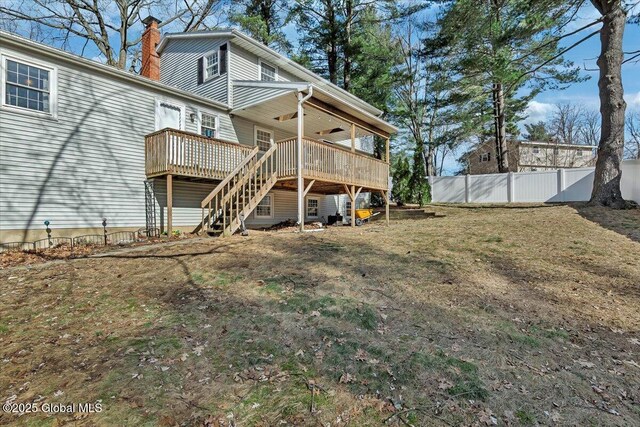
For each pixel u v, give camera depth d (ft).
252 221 44.96
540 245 21.57
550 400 8.33
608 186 33.47
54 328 12.54
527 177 53.47
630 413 7.88
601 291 14.58
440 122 81.20
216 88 42.39
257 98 38.19
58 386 9.06
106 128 30.83
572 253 19.65
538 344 10.80
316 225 40.78
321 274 17.51
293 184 39.45
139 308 14.26
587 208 33.01
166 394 8.70
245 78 43.21
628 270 16.69
